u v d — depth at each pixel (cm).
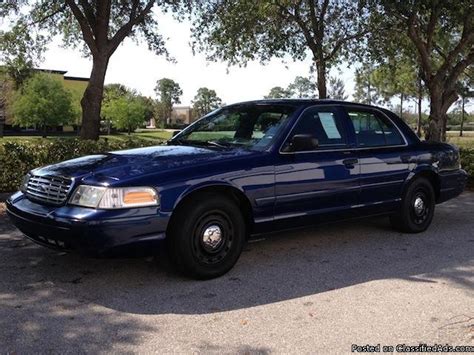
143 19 1322
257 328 368
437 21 1380
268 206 498
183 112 10212
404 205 642
